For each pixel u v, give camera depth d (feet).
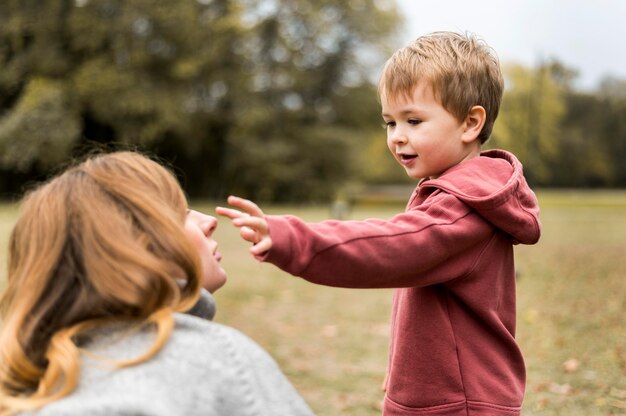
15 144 83.71
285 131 104.01
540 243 38.34
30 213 4.03
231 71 95.61
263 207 91.35
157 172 4.31
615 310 18.65
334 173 104.99
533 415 10.93
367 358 14.78
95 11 87.15
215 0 93.86
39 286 3.80
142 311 3.75
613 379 12.60
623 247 35.73
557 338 15.74
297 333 17.02
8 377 3.77
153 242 3.89
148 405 3.43
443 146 6.15
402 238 5.20
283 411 3.71
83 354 3.67
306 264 4.75
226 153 102.01
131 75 87.76
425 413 5.94
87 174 4.13
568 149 189.98
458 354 5.89
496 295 5.99
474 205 5.66
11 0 87.45
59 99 85.15
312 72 104.17
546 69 151.84
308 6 98.89
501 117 140.05
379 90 6.53
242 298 21.61
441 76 6.04
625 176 194.59
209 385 3.61
